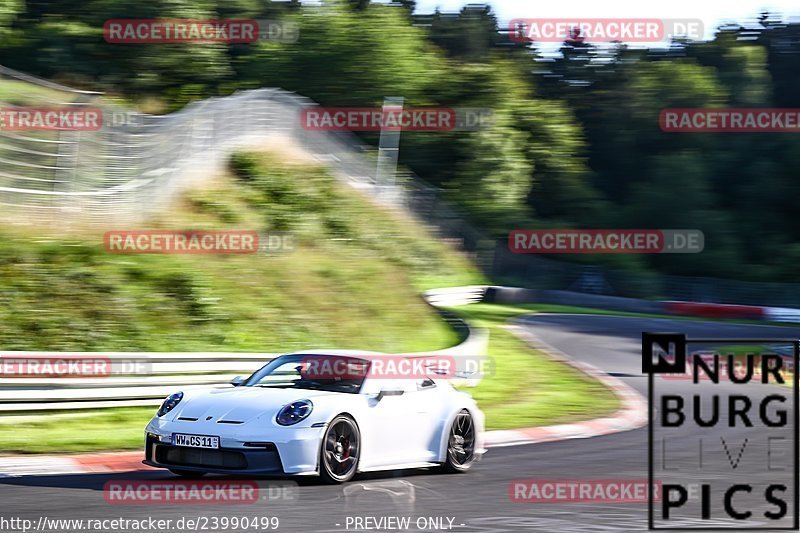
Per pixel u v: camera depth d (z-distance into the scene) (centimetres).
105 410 4681
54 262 5969
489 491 2986
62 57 14288
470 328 7612
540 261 17575
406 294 8325
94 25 15250
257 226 7912
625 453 4072
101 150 7706
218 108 8856
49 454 3681
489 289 14200
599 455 4009
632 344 10019
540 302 15300
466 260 14500
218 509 2552
